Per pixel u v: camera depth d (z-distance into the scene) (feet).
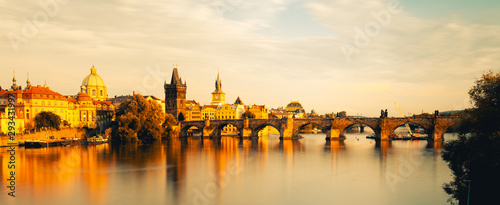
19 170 376.27
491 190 196.34
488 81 224.74
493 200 194.39
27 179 336.90
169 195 291.79
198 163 439.63
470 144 218.38
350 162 452.35
